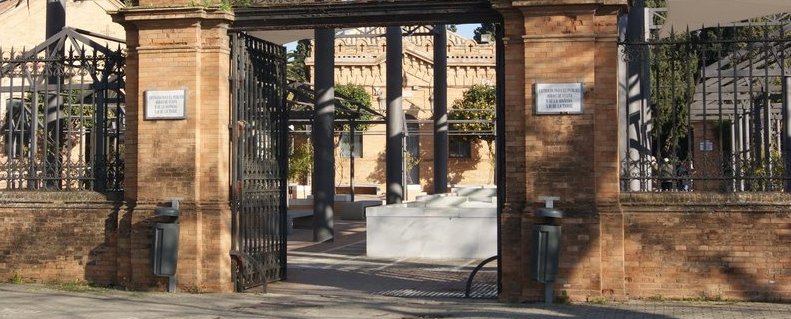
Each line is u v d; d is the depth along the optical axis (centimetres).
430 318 1071
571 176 1176
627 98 1288
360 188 5144
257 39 1395
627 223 1188
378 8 1259
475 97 5112
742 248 1169
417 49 5197
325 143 2406
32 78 1416
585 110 1173
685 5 1617
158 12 1288
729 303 1155
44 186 1405
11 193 1389
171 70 1298
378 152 5269
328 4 1268
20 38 4191
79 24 4312
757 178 1189
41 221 1380
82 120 1388
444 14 1244
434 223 1931
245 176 1341
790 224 1159
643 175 1222
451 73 5231
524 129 1193
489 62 5191
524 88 1191
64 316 1075
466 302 1222
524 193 1197
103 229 1355
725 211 1173
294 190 4409
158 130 1302
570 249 1172
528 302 1191
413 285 1448
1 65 1405
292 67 5569
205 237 1296
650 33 1994
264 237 1416
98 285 1352
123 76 1429
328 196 2416
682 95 2270
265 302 1216
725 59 1672
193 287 1291
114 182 1385
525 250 1188
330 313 1115
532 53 1185
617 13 1178
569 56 1177
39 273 1378
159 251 1273
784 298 1159
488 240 1905
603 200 1180
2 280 1388
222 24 1300
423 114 5231
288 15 1289
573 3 1168
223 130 1308
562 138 1179
